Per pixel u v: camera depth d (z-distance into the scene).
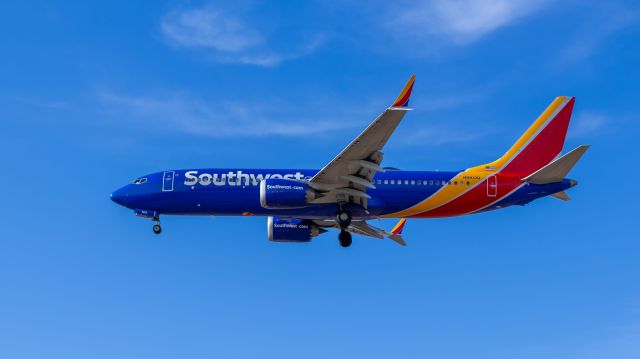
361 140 48.88
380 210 56.12
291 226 59.25
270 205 54.09
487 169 57.38
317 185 53.44
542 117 58.28
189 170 56.88
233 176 56.09
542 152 57.88
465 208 56.78
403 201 56.16
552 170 55.06
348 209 55.56
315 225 59.53
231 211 56.00
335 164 51.38
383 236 61.97
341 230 57.22
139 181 57.16
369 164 50.50
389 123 47.19
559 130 58.09
